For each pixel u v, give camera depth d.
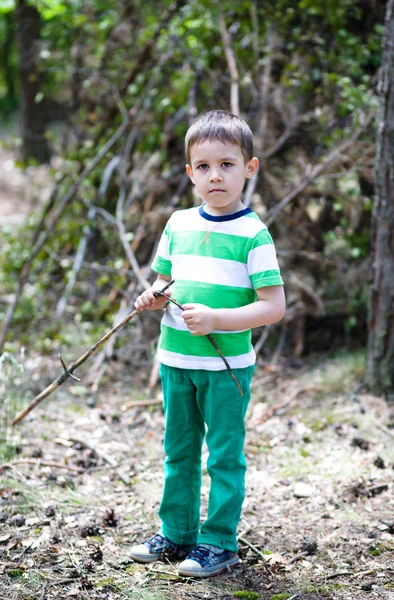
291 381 4.77
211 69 5.90
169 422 2.66
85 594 2.52
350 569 2.70
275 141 5.62
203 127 2.46
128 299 5.32
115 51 6.73
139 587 2.56
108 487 3.42
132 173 6.24
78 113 7.05
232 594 2.53
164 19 6.02
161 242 2.72
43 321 5.80
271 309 2.47
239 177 2.49
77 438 3.93
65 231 6.22
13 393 3.92
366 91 5.38
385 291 4.24
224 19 5.85
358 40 5.55
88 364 5.11
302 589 2.57
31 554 2.77
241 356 2.54
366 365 4.44
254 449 3.81
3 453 3.60
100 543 2.88
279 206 5.02
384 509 3.14
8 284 6.24
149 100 6.14
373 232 4.26
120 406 4.49
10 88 17.23
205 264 2.52
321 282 5.39
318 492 3.32
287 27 5.78
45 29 7.73
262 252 2.47
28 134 9.61
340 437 3.91
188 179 5.70
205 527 2.68
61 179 6.33
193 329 2.41
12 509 3.12
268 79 5.50
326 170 5.09
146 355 5.17
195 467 2.72
